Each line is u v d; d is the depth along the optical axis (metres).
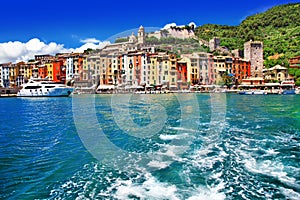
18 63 138.88
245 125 23.16
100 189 9.62
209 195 8.80
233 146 15.28
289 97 73.69
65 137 18.64
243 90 94.88
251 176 10.44
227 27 187.62
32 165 12.75
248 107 42.53
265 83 102.38
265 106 44.44
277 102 54.12
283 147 15.10
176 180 10.09
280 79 110.12
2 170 12.12
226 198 8.56
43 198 9.22
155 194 8.95
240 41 156.12
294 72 114.12
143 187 9.55
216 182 9.87
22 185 10.37
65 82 89.25
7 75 137.12
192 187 9.44
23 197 9.36
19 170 12.09
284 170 11.14
